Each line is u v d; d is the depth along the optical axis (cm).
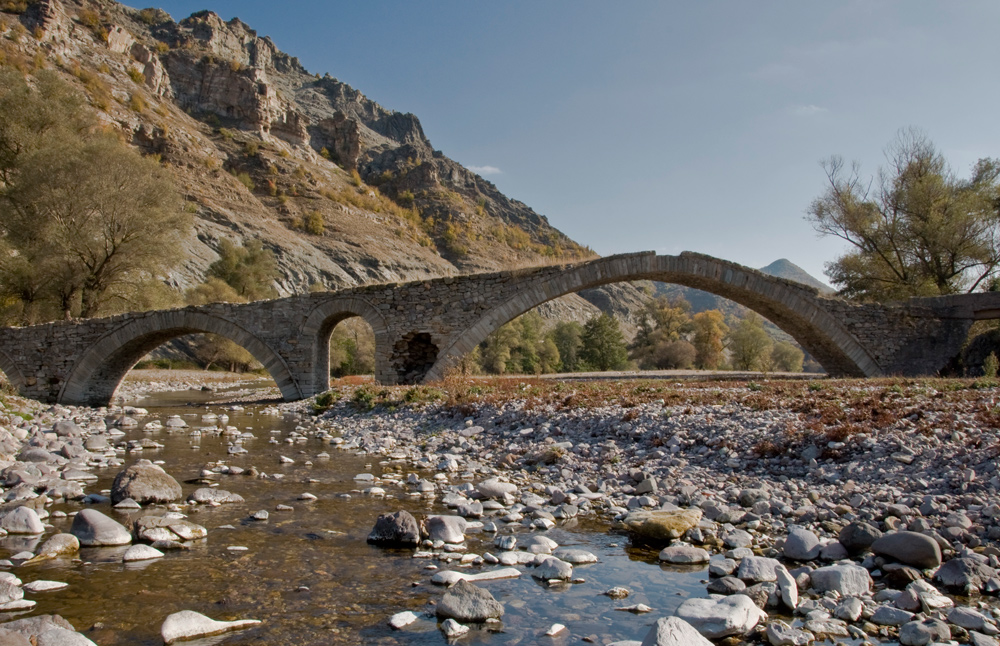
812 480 864
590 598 485
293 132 18100
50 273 3111
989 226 3631
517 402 1533
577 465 1038
